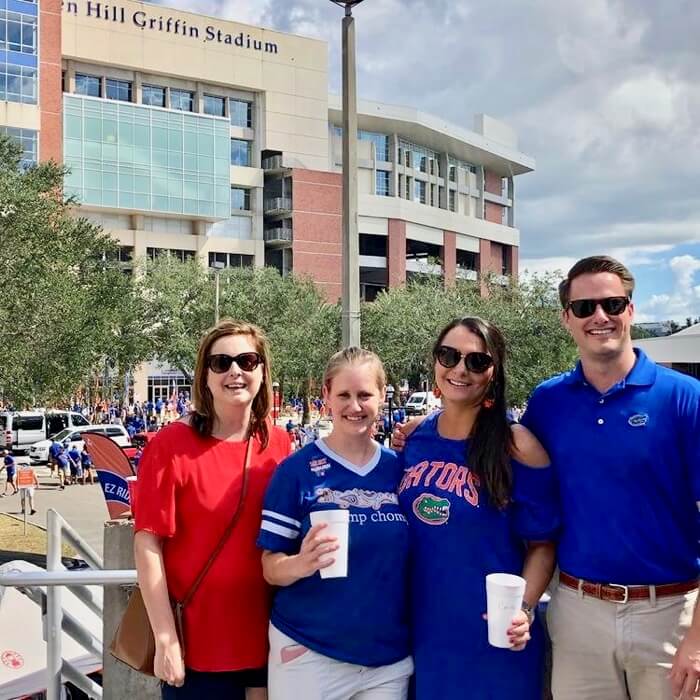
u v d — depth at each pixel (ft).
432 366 9.71
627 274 9.25
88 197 214.48
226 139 238.27
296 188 259.60
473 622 8.75
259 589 9.12
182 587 8.95
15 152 83.35
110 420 143.64
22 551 53.36
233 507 9.04
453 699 8.72
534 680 8.91
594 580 8.94
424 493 9.06
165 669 8.48
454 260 325.83
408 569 9.16
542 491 9.10
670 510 8.77
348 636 8.64
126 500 43.34
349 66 35.40
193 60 243.19
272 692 8.89
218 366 9.20
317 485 8.96
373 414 9.14
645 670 8.82
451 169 335.06
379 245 296.71
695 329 84.12
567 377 9.62
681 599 8.83
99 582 9.98
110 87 232.94
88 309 77.56
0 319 65.36
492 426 9.05
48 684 11.30
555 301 137.28
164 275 166.40
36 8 193.57
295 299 168.45
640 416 8.79
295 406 180.65
